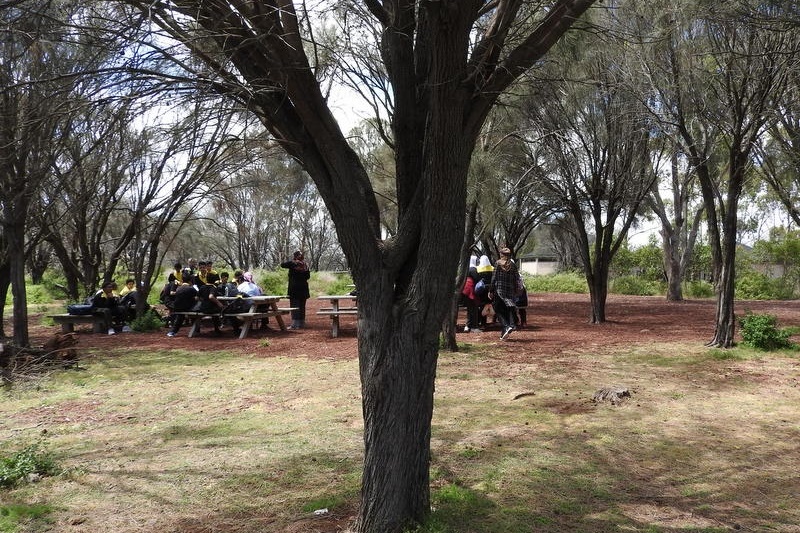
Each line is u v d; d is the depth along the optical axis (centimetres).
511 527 355
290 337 1234
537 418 593
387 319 339
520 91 935
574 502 398
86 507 400
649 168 1392
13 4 311
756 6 739
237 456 494
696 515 381
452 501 390
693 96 970
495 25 349
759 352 968
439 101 312
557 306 2145
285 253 4731
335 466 465
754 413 611
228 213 2377
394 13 349
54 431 577
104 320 1359
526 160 1341
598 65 1091
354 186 334
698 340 1124
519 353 972
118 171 1278
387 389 334
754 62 887
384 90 540
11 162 632
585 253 1477
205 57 337
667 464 470
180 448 519
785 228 3894
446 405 645
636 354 961
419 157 362
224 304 1363
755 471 455
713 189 1088
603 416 600
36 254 3281
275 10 317
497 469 455
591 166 1391
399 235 347
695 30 943
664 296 3041
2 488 432
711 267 3625
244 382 788
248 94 331
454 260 335
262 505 399
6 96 428
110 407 668
